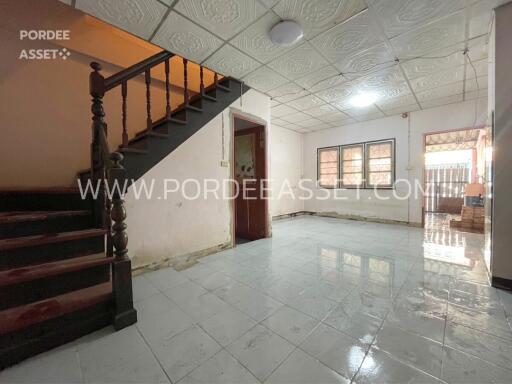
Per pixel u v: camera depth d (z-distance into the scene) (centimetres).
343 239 386
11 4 231
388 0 186
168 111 247
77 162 270
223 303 184
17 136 236
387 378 112
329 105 434
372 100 409
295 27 209
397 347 132
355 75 313
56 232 174
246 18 204
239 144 433
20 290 138
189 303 184
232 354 129
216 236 321
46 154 252
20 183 238
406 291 200
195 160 294
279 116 502
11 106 233
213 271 252
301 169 659
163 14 196
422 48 252
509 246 198
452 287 206
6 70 230
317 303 182
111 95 294
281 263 275
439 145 738
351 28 219
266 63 281
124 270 153
